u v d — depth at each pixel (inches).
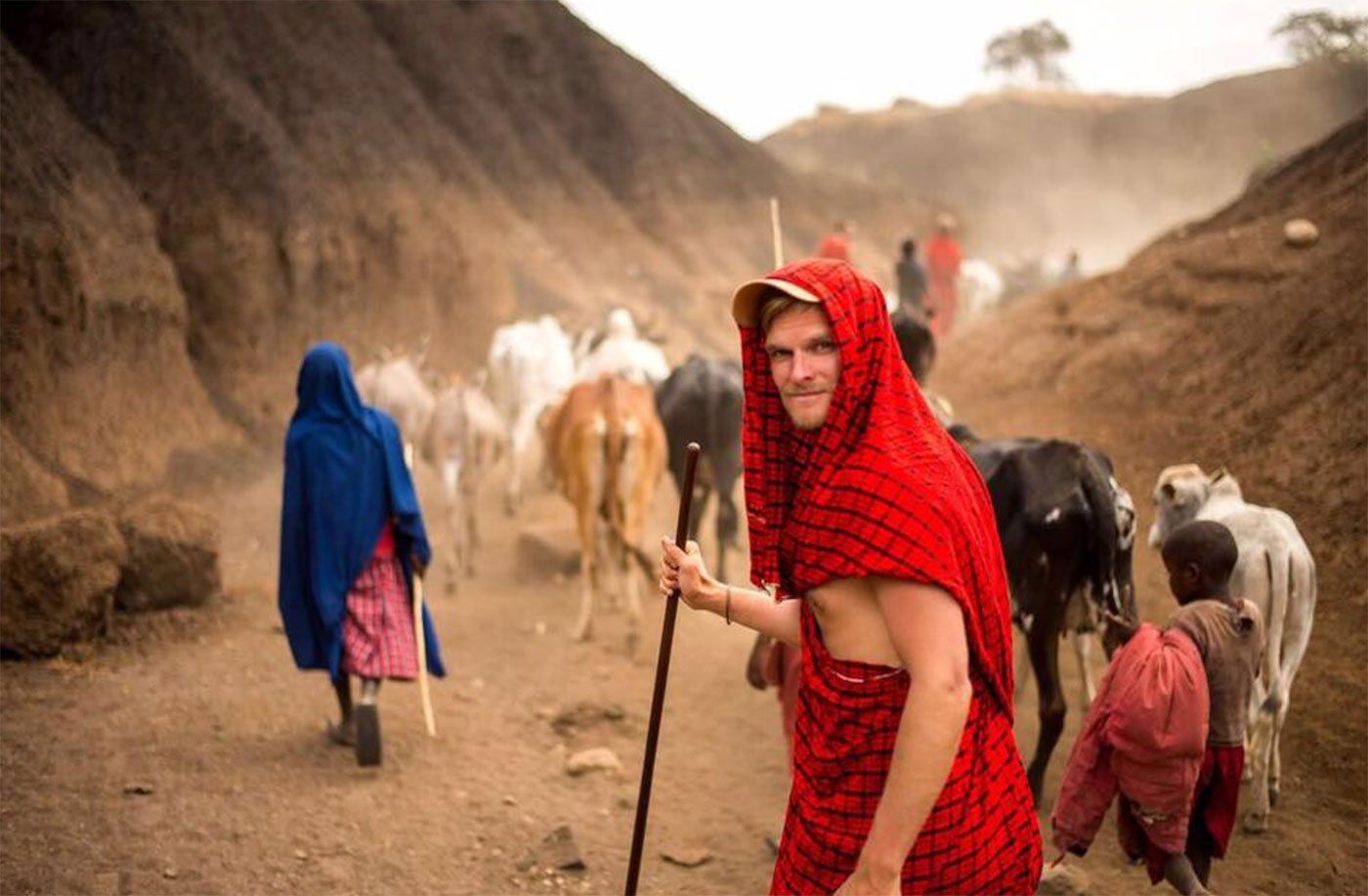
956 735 89.7
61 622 277.7
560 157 1187.9
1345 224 418.6
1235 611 175.0
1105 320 489.1
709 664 310.7
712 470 373.1
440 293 733.9
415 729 257.8
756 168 1378.0
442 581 388.5
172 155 594.6
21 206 430.9
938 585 90.2
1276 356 366.9
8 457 358.3
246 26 751.1
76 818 204.5
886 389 95.2
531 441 575.8
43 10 601.0
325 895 187.8
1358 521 276.1
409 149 832.9
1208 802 175.8
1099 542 219.5
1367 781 217.6
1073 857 205.8
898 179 2465.6
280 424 554.9
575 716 268.7
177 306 507.8
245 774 227.3
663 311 1043.3
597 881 199.8
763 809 229.5
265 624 313.4
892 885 90.9
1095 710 171.8
